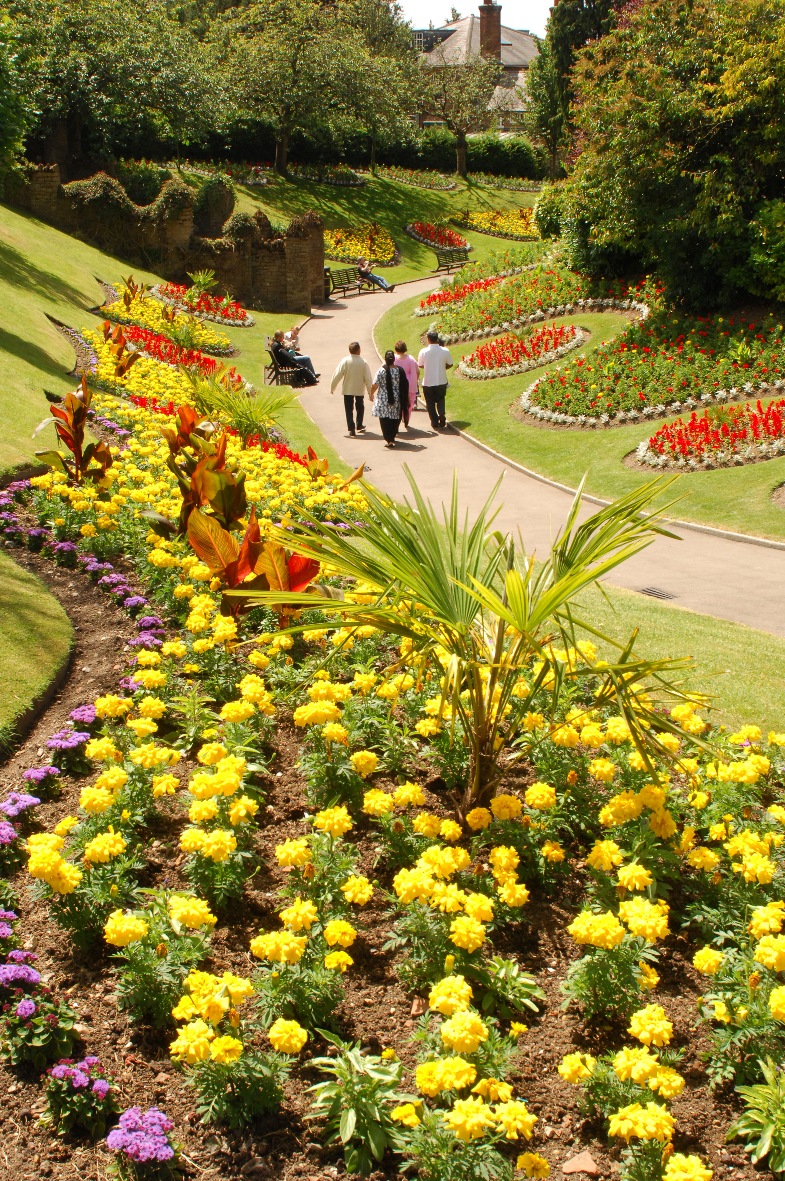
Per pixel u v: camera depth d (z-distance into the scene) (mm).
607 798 4109
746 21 17562
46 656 5477
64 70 29438
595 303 21750
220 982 2775
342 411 18031
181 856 3832
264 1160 2660
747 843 3447
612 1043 3090
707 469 12828
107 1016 3107
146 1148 2492
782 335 16391
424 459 14742
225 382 12594
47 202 25922
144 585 6723
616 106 18297
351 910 3562
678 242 18578
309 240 28938
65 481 8242
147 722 4102
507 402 17781
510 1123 2406
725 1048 2926
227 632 5031
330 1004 3074
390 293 34219
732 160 18188
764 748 4754
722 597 8453
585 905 3451
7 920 3406
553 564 3730
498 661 3828
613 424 15508
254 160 47156
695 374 15781
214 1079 2754
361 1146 2672
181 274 27766
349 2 55344
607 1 50281
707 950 3018
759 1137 2740
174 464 6938
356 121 49062
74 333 16781
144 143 35906
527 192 55812
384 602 4094
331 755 4199
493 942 3494
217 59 43812
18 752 4609
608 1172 2645
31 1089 2834
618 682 3496
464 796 4234
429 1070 2510
